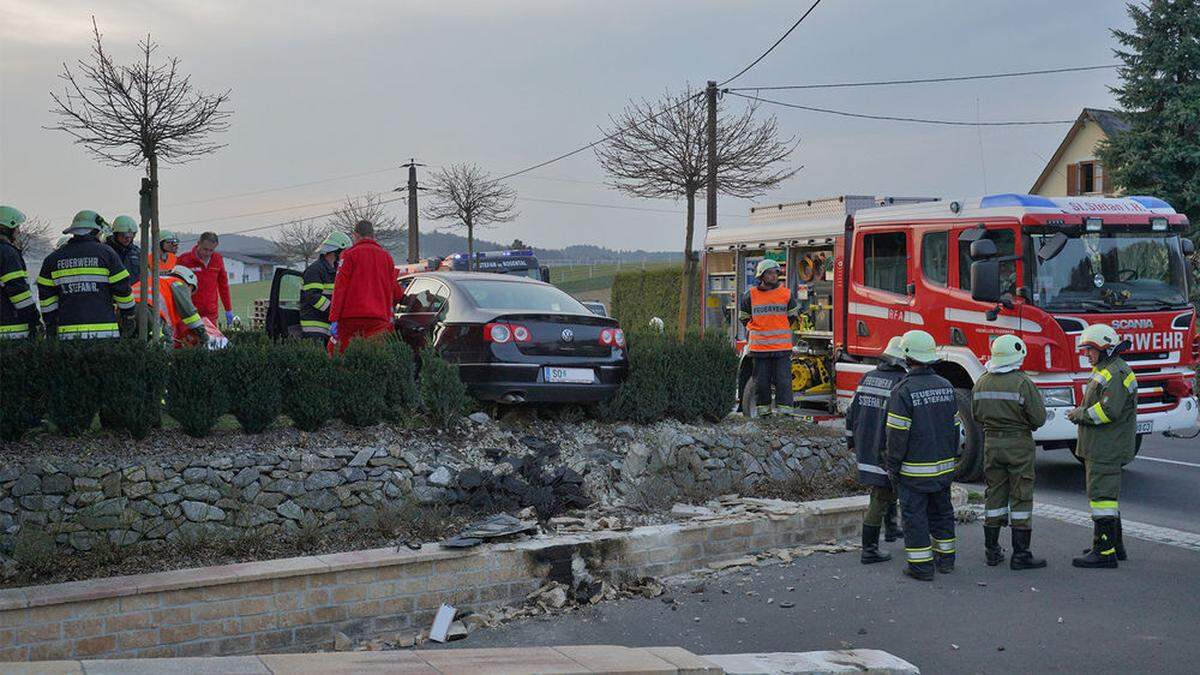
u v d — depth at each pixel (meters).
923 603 7.16
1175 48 26.75
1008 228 11.13
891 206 12.80
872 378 8.09
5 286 8.47
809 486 9.55
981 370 11.36
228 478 7.34
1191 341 11.49
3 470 6.82
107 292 8.49
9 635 5.68
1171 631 6.49
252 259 109.69
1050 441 11.46
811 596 7.35
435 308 10.04
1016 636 6.46
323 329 10.80
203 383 7.77
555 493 8.34
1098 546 7.92
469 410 9.13
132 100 10.73
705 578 7.78
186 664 5.01
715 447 9.62
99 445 7.43
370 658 5.36
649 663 5.48
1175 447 14.29
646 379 10.13
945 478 7.72
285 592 6.39
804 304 14.57
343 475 7.74
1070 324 10.83
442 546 7.07
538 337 9.40
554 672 5.22
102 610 5.91
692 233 24.67
